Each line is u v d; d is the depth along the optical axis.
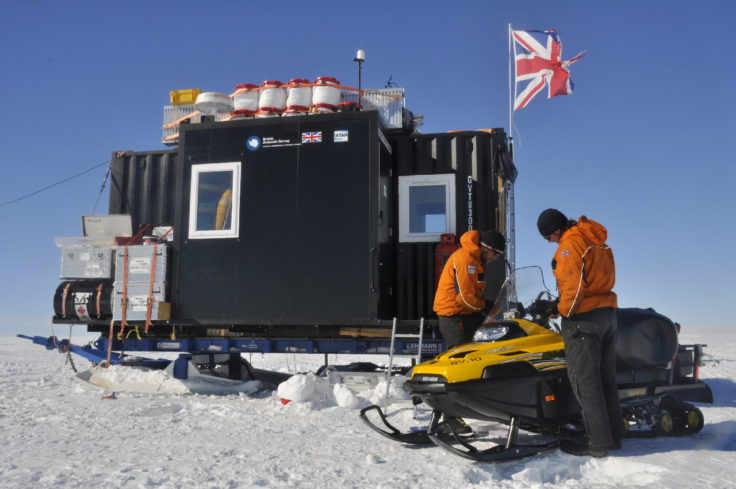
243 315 6.67
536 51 9.94
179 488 3.07
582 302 3.68
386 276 6.79
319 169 6.69
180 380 7.17
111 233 7.45
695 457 3.60
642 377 4.38
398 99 7.28
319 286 6.52
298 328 6.99
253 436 4.50
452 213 6.98
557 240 3.99
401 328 6.78
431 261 6.98
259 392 7.37
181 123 7.41
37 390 7.61
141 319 6.84
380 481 3.18
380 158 6.66
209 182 6.96
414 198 7.14
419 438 4.08
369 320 6.36
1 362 13.20
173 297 6.89
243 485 3.13
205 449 4.01
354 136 6.65
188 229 6.95
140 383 7.20
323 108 6.92
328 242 6.56
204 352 7.42
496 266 6.54
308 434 4.58
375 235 6.45
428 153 7.18
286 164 6.78
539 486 3.03
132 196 8.01
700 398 5.04
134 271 6.98
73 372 10.56
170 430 4.76
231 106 7.44
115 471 3.40
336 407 5.89
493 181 6.96
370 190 6.53
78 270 7.32
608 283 3.73
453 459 3.71
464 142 7.12
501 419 3.81
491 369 3.62
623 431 3.76
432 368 3.71
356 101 7.25
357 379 6.50
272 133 6.86
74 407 6.09
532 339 3.92
